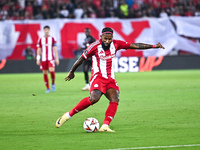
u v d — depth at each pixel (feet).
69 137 67.26
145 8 300.40
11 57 255.70
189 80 189.57
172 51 265.75
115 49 71.72
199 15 302.66
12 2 291.79
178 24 261.85
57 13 287.89
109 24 258.16
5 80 204.64
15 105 110.52
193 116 87.97
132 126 76.89
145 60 266.16
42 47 146.30
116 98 71.67
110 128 75.00
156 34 261.24
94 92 70.18
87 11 289.53
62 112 96.89
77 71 266.77
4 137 67.87
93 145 60.95
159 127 75.56
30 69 258.78
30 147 60.23
